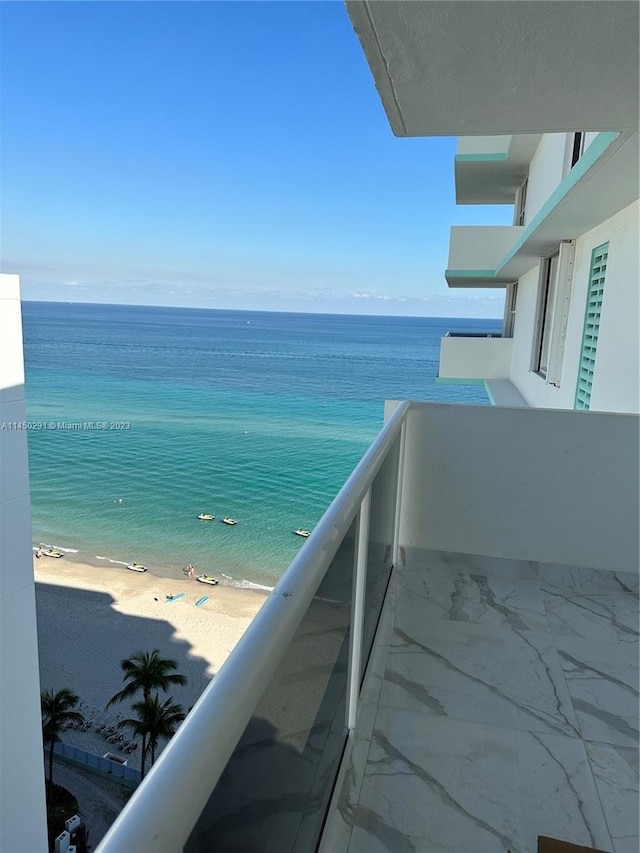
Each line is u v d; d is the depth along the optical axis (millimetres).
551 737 1803
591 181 3002
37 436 38875
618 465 2824
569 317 5207
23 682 6492
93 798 13586
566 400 5117
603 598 2771
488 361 10031
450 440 2967
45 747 15062
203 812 575
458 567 3041
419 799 1543
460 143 9789
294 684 996
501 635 2410
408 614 2566
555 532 2924
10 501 6141
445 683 2064
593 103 1998
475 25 1483
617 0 1341
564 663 2211
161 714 14648
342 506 1234
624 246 3582
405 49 1629
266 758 837
